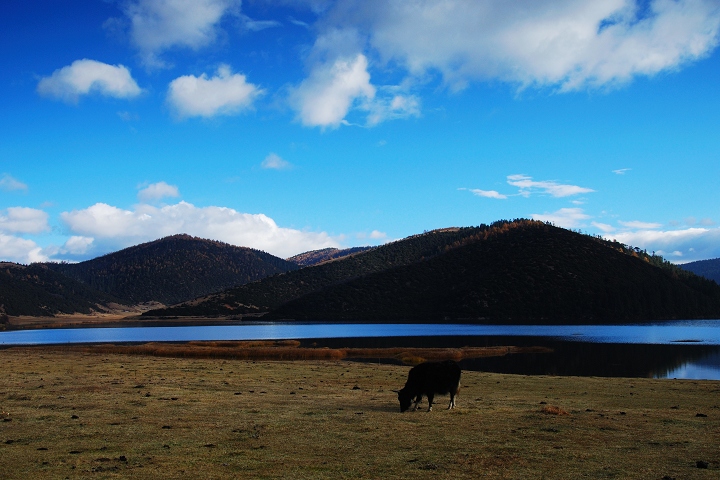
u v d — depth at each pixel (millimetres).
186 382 30766
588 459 13562
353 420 18906
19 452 14500
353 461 13438
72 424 18219
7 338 116062
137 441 15734
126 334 129250
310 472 12484
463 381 34375
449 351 67688
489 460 13469
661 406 23469
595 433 16625
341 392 27250
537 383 33219
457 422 18500
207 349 67000
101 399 23781
